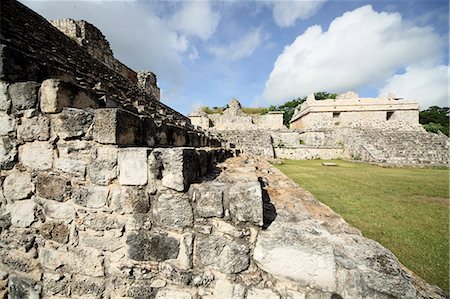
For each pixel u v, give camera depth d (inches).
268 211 88.6
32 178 83.0
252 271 67.9
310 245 65.2
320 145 914.7
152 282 72.9
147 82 626.5
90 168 78.4
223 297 67.7
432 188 317.7
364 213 212.7
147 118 104.2
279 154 890.1
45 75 100.3
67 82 84.9
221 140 398.3
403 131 960.3
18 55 87.0
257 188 70.6
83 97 94.0
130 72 566.6
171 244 72.5
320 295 62.2
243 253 68.6
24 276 83.7
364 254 66.8
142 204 75.0
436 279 118.8
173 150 73.4
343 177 409.1
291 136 1005.2
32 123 82.4
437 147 799.1
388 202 247.4
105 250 76.7
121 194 76.1
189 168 79.4
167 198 73.5
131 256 74.7
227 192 72.4
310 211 94.9
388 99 1115.9
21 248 84.0
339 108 1114.7
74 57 211.6
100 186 77.7
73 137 79.8
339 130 994.7
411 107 1087.6
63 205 80.3
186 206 72.8
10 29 138.3
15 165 84.2
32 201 83.1
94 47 410.9
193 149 86.2
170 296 71.2
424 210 222.4
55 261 80.7
